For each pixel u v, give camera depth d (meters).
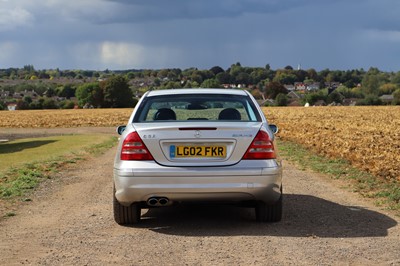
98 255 5.35
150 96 7.22
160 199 6.14
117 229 6.59
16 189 9.98
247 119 6.71
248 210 7.79
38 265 5.02
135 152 6.17
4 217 7.43
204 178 6.03
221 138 6.15
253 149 6.18
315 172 12.36
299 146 19.84
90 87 143.75
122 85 141.12
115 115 65.12
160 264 4.99
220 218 7.20
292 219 7.02
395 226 6.50
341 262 4.96
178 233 6.31
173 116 6.85
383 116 53.03
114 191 6.53
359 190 9.48
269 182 6.14
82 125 51.69
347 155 15.39
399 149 17.41
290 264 4.92
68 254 5.40
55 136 37.69
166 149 6.16
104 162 16.14
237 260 5.08
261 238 5.97
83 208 8.12
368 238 5.91
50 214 7.65
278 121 43.06
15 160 20.05
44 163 15.49
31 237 6.18
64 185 10.88
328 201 8.44
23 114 72.75
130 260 5.14
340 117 51.44
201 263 5.00
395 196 8.59
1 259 5.24
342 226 6.55
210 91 7.34
